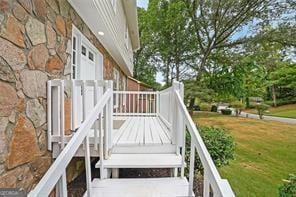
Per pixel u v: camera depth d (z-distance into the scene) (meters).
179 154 3.60
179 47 23.86
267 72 26.66
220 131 6.00
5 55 2.34
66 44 4.10
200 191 4.18
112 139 3.70
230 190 1.57
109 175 3.35
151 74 27.25
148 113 9.45
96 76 7.04
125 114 8.86
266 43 18.25
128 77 18.64
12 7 2.47
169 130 4.72
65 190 2.01
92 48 6.25
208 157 1.95
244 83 22.92
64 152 1.80
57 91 3.30
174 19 22.94
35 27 2.97
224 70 20.66
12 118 2.44
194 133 2.38
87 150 2.65
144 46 26.41
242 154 9.68
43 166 3.09
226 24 19.22
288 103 29.09
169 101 4.86
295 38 17.47
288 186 4.39
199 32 20.97
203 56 20.89
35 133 2.92
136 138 4.09
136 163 3.20
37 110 2.98
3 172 2.27
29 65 2.81
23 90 2.66
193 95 19.41
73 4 4.37
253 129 15.94
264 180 6.66
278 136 13.68
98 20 5.21
